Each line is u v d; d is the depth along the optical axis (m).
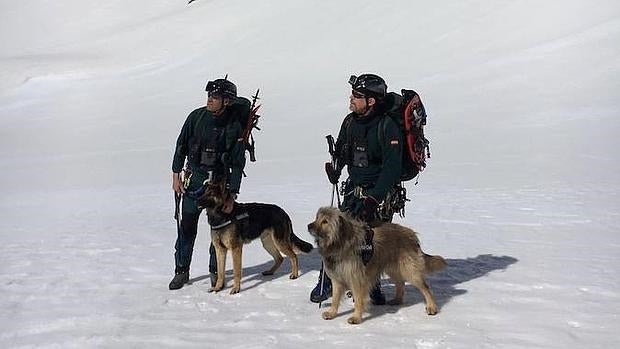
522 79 32.62
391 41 49.38
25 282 7.23
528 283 6.46
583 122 22.78
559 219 9.66
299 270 7.59
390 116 5.89
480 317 5.58
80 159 23.78
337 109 32.44
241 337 5.32
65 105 44.31
